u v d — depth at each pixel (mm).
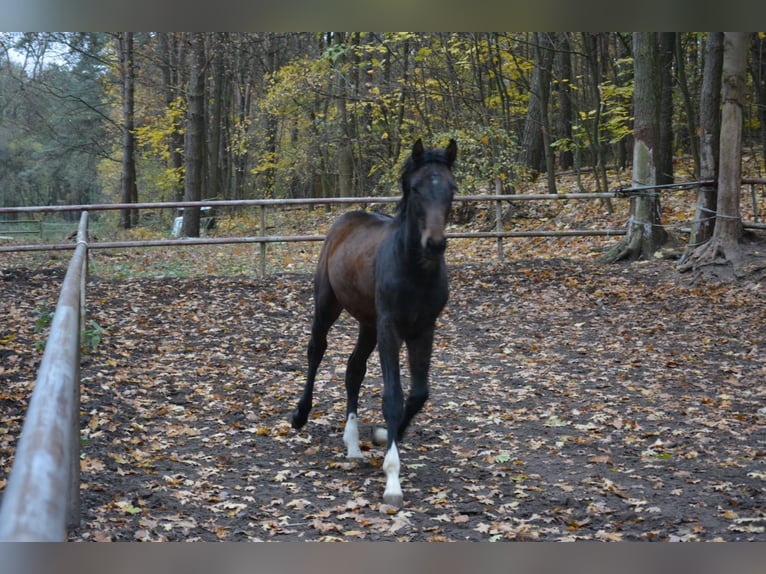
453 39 16125
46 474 1464
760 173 15930
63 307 3184
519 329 8984
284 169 23875
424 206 4375
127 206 11312
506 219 14852
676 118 19281
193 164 17312
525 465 5191
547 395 6781
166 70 23750
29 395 6039
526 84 17141
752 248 10570
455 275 11180
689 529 4070
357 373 5555
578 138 16781
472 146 15086
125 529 3953
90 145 27781
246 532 4074
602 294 10086
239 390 6895
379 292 4824
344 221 5820
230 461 5215
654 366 7559
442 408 6477
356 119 20562
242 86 26641
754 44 17609
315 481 4891
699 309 9352
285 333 8922
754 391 6730
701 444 5512
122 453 5152
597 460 5215
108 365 7266
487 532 4109
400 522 4215
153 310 9586
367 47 15289
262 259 11562
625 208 14406
